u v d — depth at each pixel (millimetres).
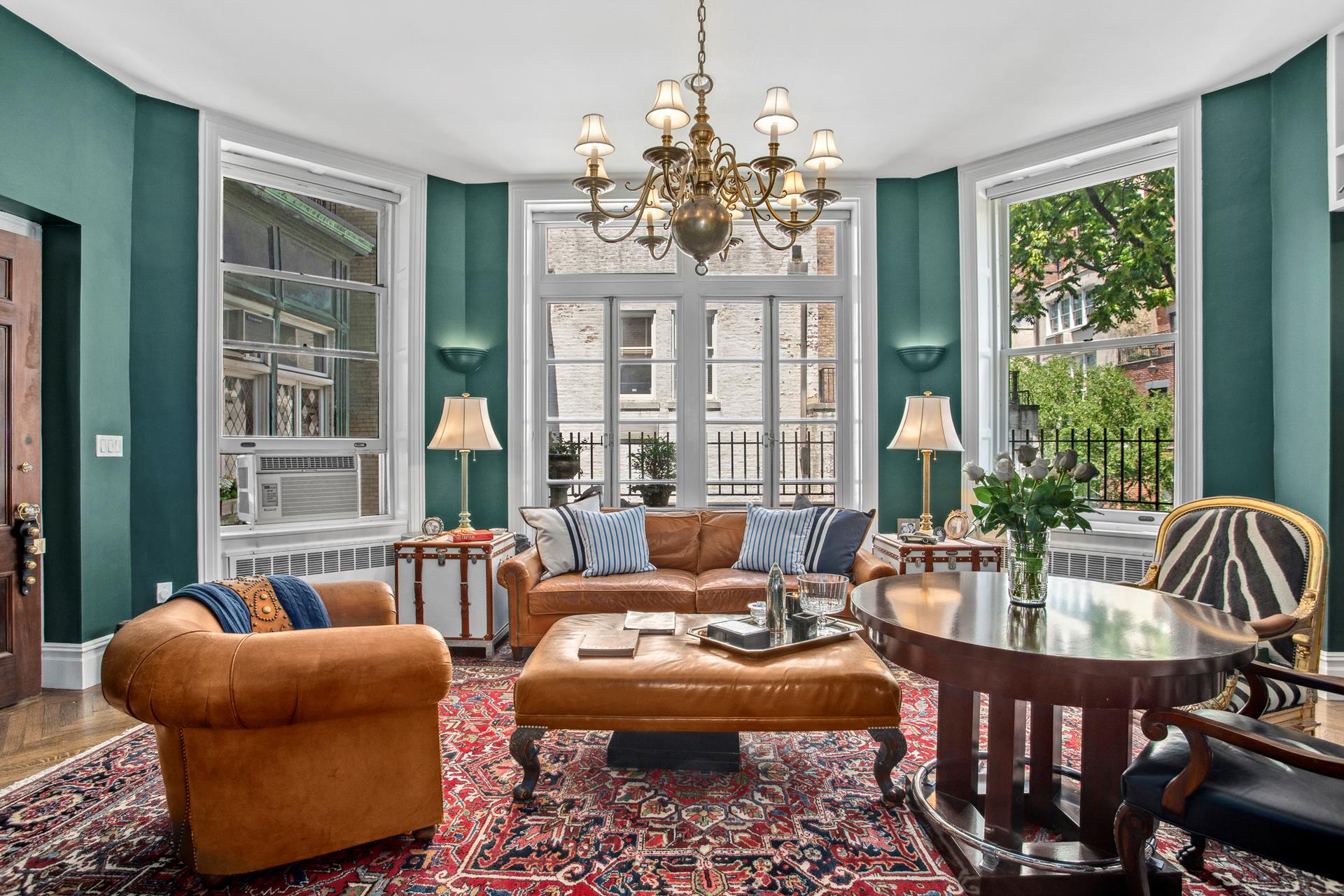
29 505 2969
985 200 4215
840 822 2018
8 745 2531
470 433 3859
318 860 1807
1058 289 4051
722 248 2336
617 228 4641
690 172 2143
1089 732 1776
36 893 1670
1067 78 3221
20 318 2982
